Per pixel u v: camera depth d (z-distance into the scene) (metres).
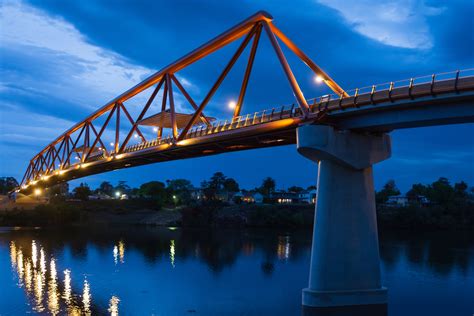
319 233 35.62
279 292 45.06
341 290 34.78
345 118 37.12
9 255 72.00
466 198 162.75
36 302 41.06
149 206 180.00
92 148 86.94
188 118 71.12
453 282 49.59
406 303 40.19
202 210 149.12
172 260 67.38
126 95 79.00
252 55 48.38
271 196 199.88
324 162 36.62
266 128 41.78
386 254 72.56
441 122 33.00
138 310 38.34
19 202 176.62
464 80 29.14
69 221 152.12
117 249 80.94
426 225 129.25
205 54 57.19
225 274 55.56
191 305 39.84
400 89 32.16
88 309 38.69
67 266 61.41
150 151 63.50
